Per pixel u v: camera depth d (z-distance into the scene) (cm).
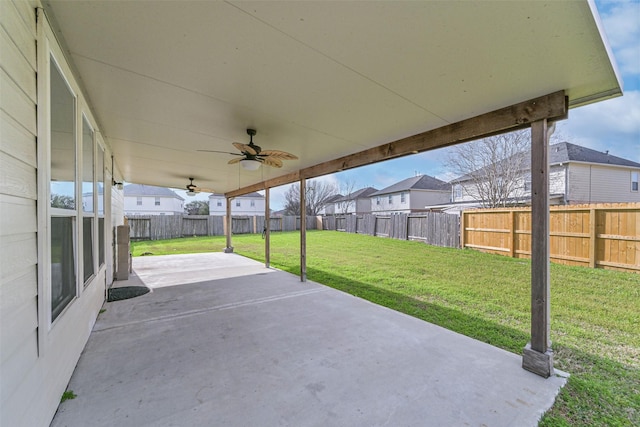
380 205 2414
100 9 147
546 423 173
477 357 255
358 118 292
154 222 1455
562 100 221
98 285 360
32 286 142
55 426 168
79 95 231
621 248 553
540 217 233
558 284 480
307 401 195
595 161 1240
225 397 199
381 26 157
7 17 119
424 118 288
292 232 1750
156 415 180
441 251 888
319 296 455
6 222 117
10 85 121
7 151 118
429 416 180
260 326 330
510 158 1171
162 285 522
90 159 290
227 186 864
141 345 279
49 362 168
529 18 146
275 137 361
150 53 187
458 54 181
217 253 961
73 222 225
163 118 302
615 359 254
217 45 178
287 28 160
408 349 271
